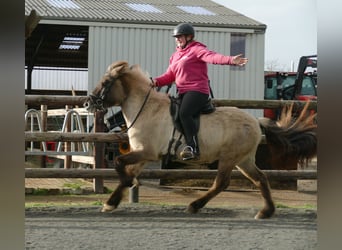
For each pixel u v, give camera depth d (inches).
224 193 410.9
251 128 277.3
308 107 333.1
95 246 203.6
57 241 211.3
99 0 723.4
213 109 278.7
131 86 277.1
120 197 277.1
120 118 490.9
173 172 315.9
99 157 377.4
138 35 629.3
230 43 649.6
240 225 253.8
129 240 214.7
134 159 269.1
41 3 669.3
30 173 309.0
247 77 651.5
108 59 624.4
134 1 751.1
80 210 287.3
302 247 205.9
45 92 1014.4
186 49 274.5
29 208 287.9
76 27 701.3
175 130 270.8
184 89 271.6
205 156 275.3
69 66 1081.4
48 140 312.3
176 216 277.9
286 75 702.5
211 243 211.2
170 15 679.7
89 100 277.7
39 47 936.3
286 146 295.7
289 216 281.4
